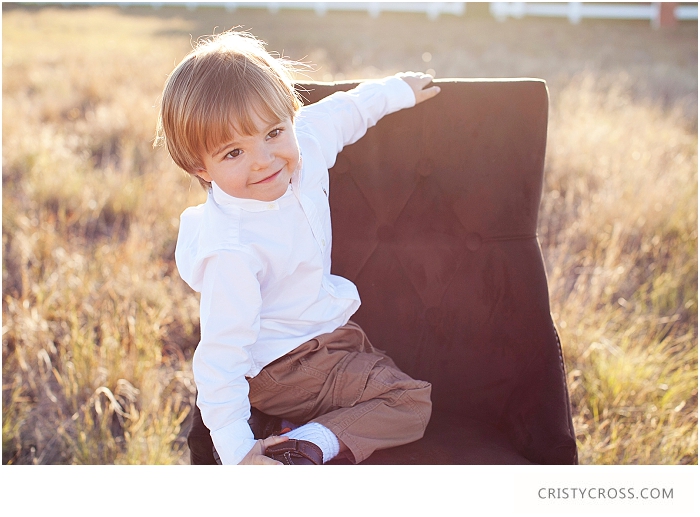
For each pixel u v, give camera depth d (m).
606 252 3.10
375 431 1.38
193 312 2.78
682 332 2.67
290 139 1.25
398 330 1.69
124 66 6.68
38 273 2.95
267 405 1.47
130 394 2.26
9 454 2.07
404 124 1.65
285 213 1.37
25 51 7.43
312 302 1.44
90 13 11.87
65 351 2.48
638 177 3.73
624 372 2.28
